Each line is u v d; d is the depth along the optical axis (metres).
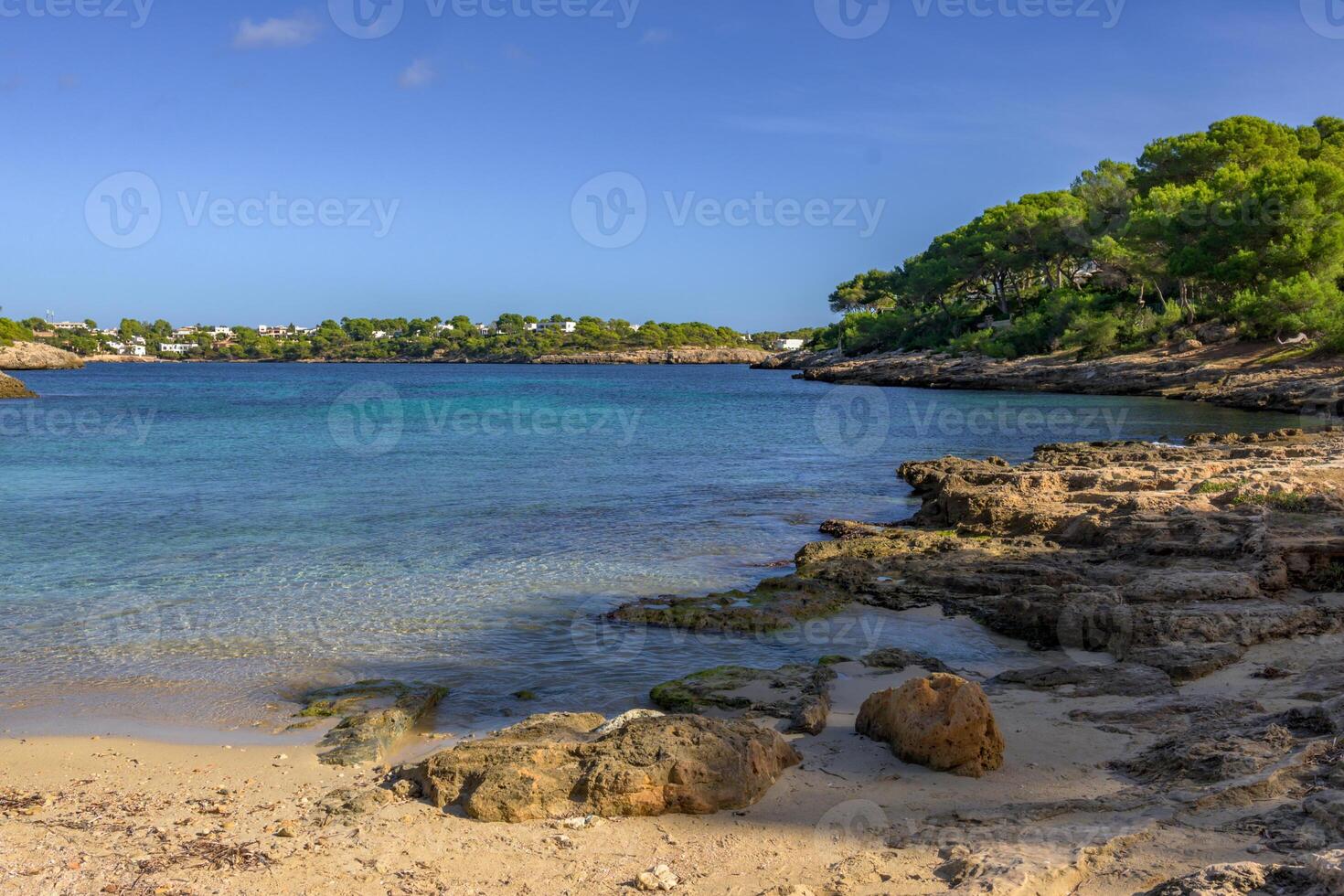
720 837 6.80
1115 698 9.72
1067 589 13.36
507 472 31.06
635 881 6.14
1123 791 7.21
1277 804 6.46
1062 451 30.69
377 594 15.27
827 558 16.88
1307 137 82.50
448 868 6.41
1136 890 5.49
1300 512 16.11
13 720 9.92
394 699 10.41
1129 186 86.44
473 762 7.78
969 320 107.38
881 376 100.31
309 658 12.05
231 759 8.84
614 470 31.56
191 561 17.61
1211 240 62.81
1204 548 14.57
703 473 30.86
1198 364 63.81
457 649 12.43
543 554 18.36
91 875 6.31
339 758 8.79
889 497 25.56
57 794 7.97
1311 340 59.41
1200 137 78.62
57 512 22.95
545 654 12.23
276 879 6.25
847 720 9.48
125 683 11.12
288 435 45.78
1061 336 80.50
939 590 14.65
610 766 7.41
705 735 7.71
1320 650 10.84
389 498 25.19
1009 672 10.68
